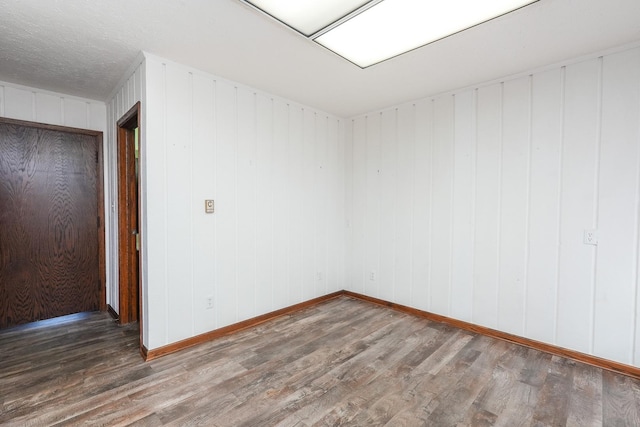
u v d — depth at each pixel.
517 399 2.07
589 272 2.56
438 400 2.06
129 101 2.87
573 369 2.46
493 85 3.03
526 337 2.87
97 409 1.94
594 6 1.88
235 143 3.14
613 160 2.45
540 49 2.42
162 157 2.63
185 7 1.91
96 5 1.88
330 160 4.18
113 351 2.70
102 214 3.69
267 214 3.45
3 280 3.13
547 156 2.74
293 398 2.07
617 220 2.44
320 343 2.89
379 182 3.99
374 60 2.59
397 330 3.19
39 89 3.26
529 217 2.84
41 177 3.31
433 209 3.47
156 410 1.94
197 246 2.87
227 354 2.67
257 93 3.31
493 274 3.05
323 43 2.29
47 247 3.37
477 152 3.14
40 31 2.17
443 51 2.45
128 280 3.32
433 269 3.48
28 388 2.15
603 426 1.83
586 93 2.54
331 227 4.23
